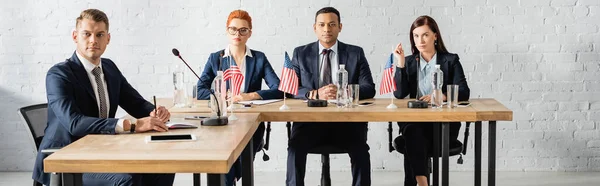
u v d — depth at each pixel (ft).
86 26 10.33
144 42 16.24
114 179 9.12
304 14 16.06
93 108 10.46
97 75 10.64
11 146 16.63
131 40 16.24
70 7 16.17
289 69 12.06
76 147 8.20
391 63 12.15
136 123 9.37
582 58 15.99
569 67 16.05
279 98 13.34
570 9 15.88
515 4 15.90
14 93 16.39
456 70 13.05
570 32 15.93
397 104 12.35
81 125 9.44
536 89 16.15
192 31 16.20
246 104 12.18
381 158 16.66
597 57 15.97
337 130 12.60
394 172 16.60
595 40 15.93
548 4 15.89
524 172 16.37
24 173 16.57
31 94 16.39
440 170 16.52
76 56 10.50
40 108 10.71
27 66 16.30
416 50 13.38
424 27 13.00
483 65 16.08
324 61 13.57
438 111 11.34
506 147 16.47
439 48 13.23
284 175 16.42
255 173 16.63
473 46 16.03
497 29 15.98
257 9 16.10
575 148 16.34
